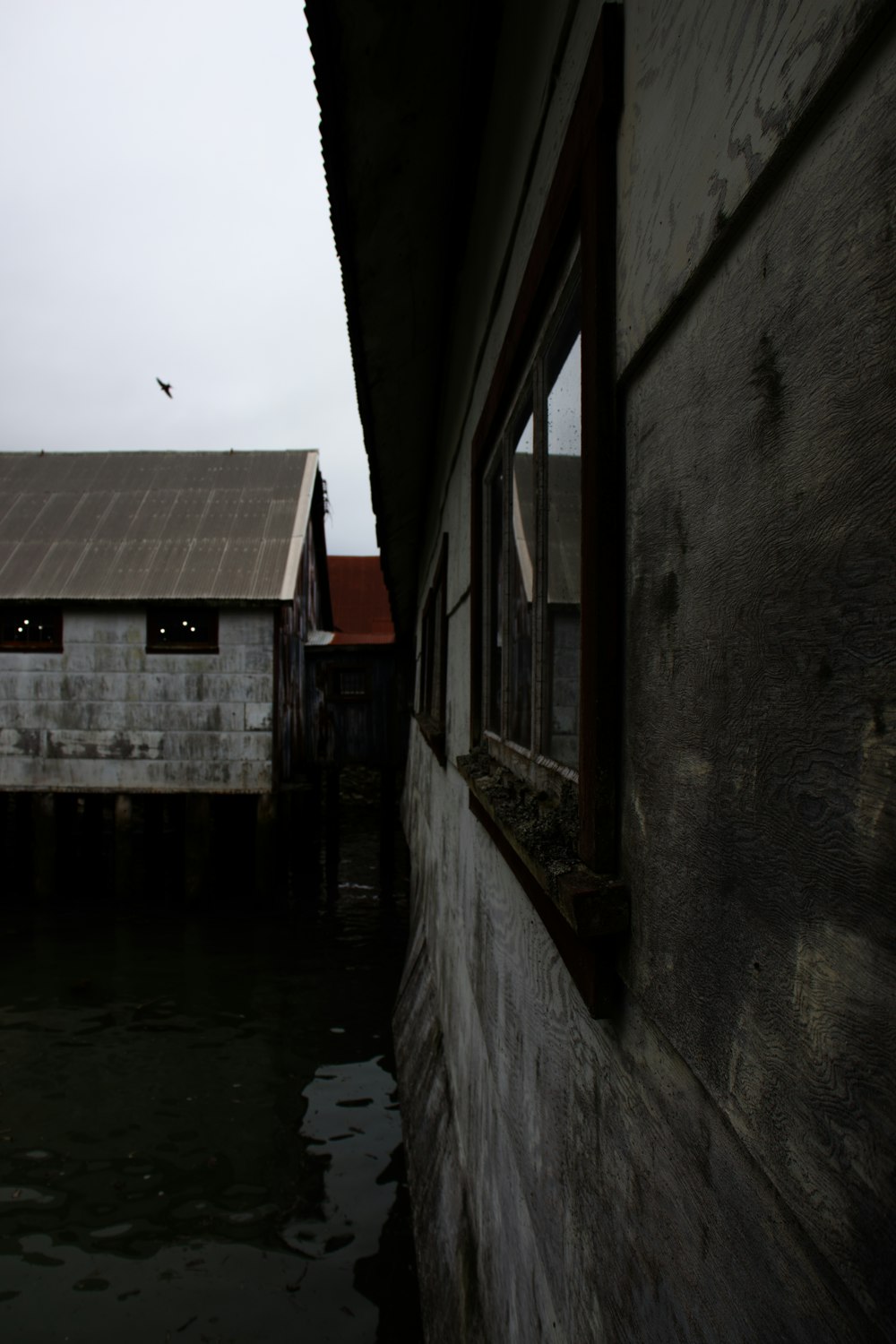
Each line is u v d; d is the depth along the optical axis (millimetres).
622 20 1146
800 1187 632
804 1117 629
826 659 607
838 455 592
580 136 1301
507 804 1907
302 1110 6441
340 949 11141
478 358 2932
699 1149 845
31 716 13891
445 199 2928
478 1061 2660
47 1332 4070
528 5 1829
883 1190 524
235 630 13789
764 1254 695
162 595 13695
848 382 580
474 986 2822
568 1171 1417
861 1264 546
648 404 1037
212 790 13680
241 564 14492
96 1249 4742
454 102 2426
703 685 844
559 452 1726
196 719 13789
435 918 5031
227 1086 6879
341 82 2293
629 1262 1068
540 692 1836
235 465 17953
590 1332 1255
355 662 18953
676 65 923
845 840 580
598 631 1149
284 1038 7957
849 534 576
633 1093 1070
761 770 711
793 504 659
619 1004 1136
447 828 4180
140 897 14109
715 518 816
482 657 2924
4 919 12727
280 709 14469
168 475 17578
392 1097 6668
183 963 10453
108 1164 5664
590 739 1182
